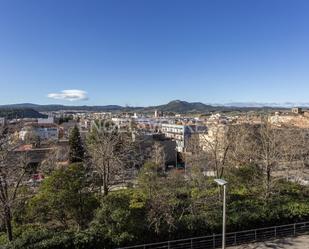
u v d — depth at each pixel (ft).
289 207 88.79
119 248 68.49
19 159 76.48
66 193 73.10
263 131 118.62
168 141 238.48
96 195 87.61
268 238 81.25
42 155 167.94
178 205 86.74
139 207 78.59
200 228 77.30
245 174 104.68
